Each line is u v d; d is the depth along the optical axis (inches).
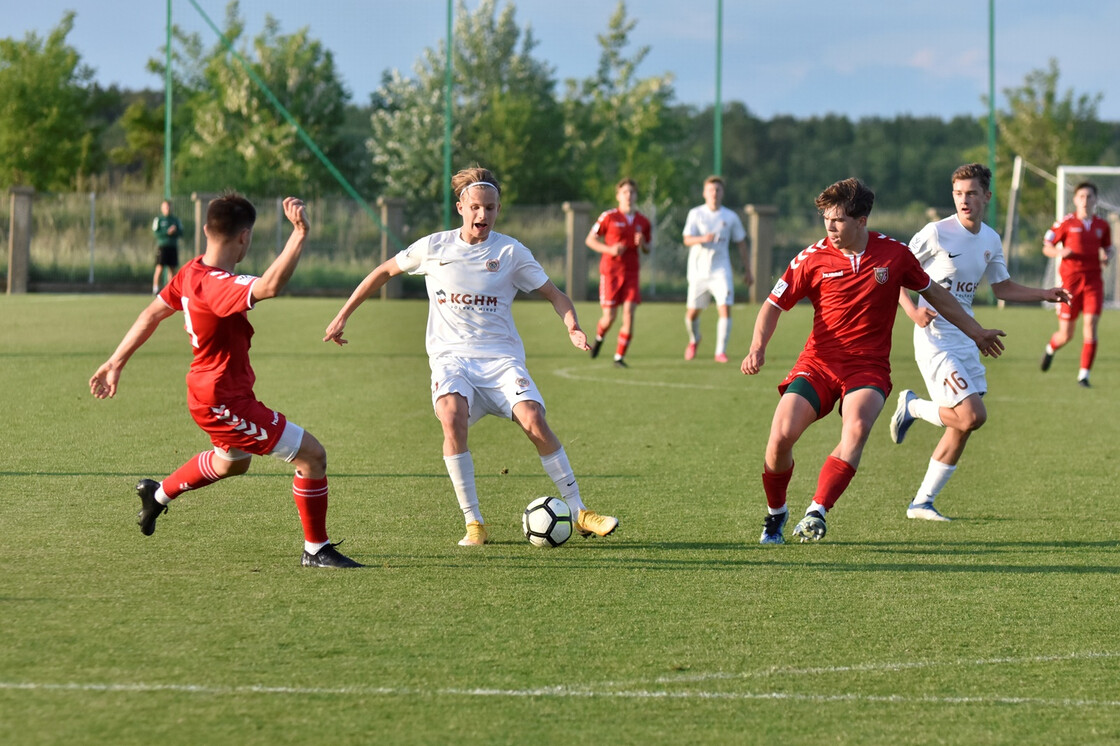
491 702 362.0
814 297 599.5
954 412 655.8
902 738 340.2
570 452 865.5
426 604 466.6
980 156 3919.8
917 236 724.0
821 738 339.6
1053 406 1179.3
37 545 552.4
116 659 393.4
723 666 398.6
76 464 768.3
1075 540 606.5
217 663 390.9
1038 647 424.2
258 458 797.9
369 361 1483.8
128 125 5246.1
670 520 641.6
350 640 418.3
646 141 4284.0
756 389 1277.1
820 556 565.0
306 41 4414.4
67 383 1189.7
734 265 3304.6
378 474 761.6
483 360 602.5
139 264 3159.5
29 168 4768.7
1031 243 3302.2
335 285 3157.0
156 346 1599.4
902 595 494.0
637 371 1457.9
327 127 4463.6
